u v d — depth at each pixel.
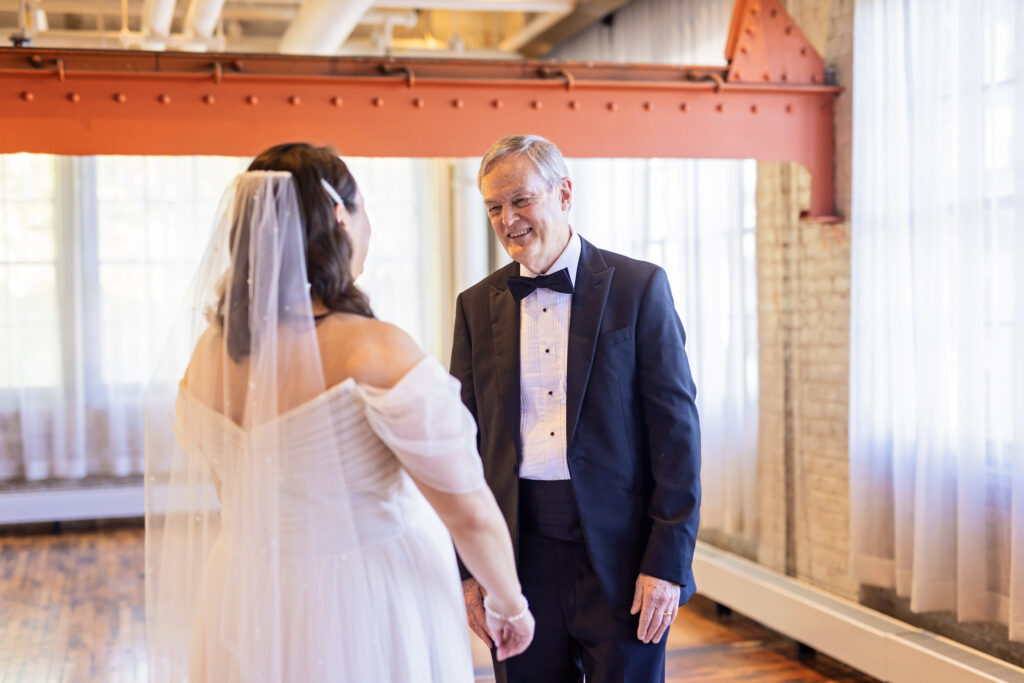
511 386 2.06
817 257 4.37
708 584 4.88
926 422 3.62
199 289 1.58
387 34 6.46
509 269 2.18
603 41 6.33
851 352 4.02
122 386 7.04
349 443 1.47
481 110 3.51
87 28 6.69
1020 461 3.23
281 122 3.35
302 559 1.47
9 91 3.16
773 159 3.97
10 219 6.81
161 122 3.26
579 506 1.98
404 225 7.72
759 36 3.87
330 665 1.46
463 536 1.50
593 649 2.01
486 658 4.22
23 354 6.86
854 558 4.00
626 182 5.98
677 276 5.41
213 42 6.10
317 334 1.51
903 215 3.81
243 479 1.47
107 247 6.98
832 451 4.33
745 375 4.89
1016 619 3.23
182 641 1.56
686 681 3.91
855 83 3.94
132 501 6.93
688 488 1.97
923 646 3.49
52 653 4.26
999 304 3.40
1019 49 3.21
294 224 1.49
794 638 4.17
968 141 3.45
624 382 2.02
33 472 6.92
